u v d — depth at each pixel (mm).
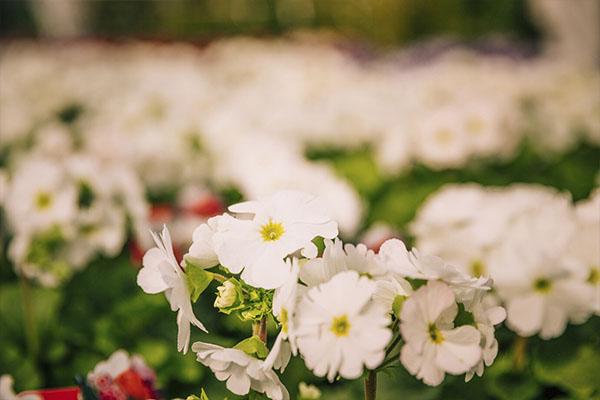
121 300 694
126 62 2635
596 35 2830
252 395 395
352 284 354
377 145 1274
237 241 379
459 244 595
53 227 631
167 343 645
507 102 1294
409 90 1543
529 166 1177
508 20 3578
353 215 800
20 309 683
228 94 1606
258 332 388
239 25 4805
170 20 5117
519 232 576
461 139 1026
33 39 3945
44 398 443
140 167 949
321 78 1742
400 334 371
